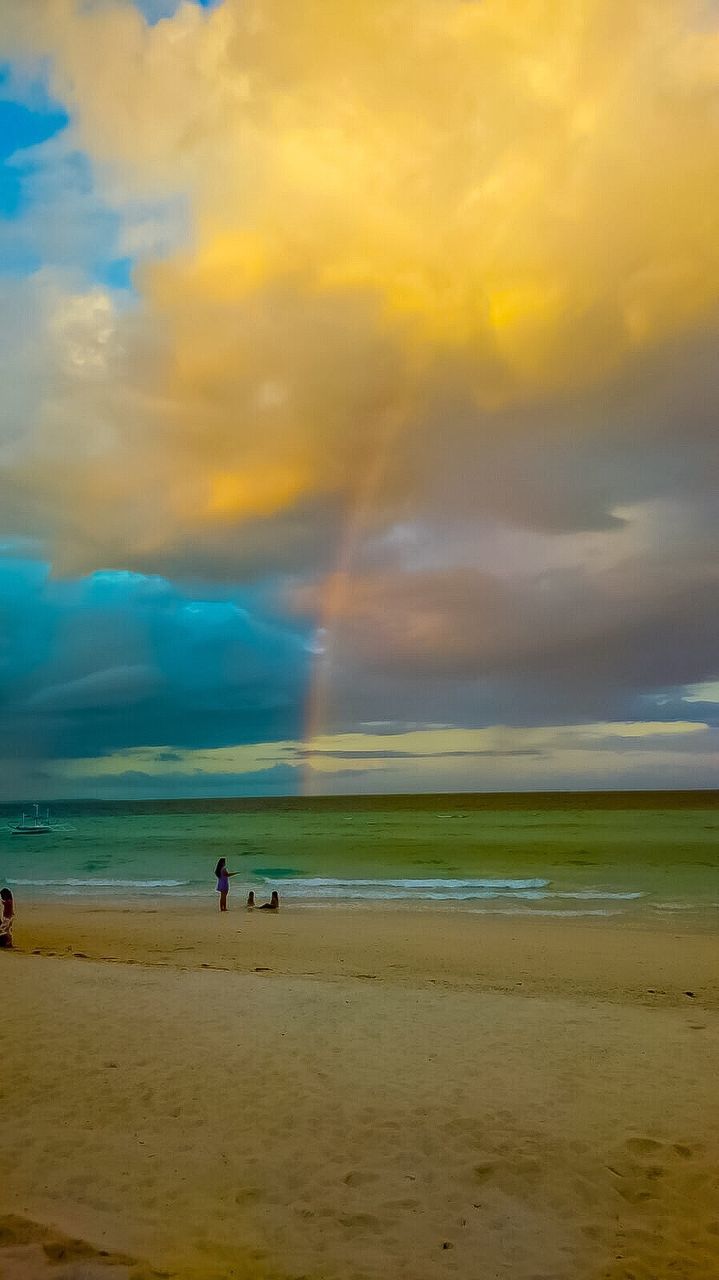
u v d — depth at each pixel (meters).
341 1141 6.33
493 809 132.38
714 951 17.59
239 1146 6.21
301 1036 9.06
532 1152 6.18
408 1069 8.03
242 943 18.44
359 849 48.94
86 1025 9.28
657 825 74.62
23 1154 5.94
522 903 26.83
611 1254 4.84
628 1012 10.74
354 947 17.94
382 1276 4.51
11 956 14.15
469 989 12.84
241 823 85.25
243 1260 4.58
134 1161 5.88
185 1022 9.48
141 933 19.98
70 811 150.62
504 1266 4.67
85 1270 4.14
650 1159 6.10
